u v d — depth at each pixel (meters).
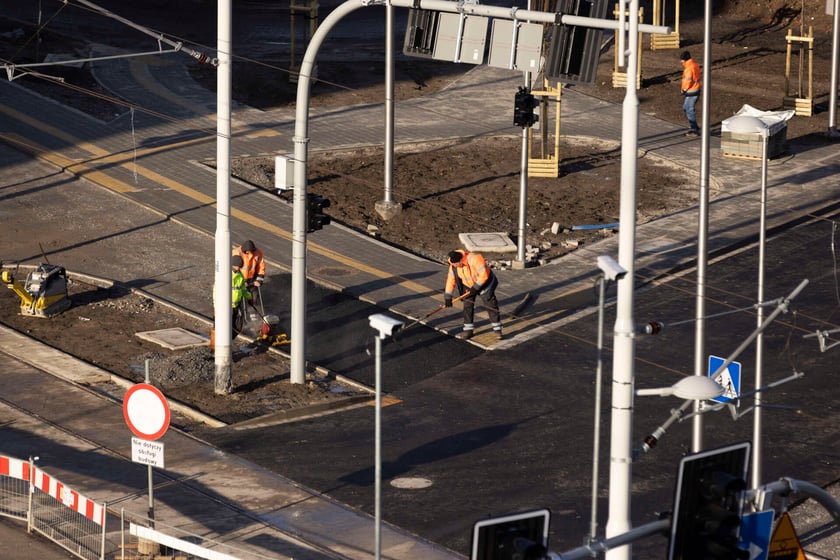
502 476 68.38
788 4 191.62
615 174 127.94
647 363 84.50
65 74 150.62
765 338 88.31
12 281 90.94
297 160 78.06
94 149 127.50
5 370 82.06
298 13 188.88
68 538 60.44
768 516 40.44
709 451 38.50
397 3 72.69
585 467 69.50
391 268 103.19
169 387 80.56
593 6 63.69
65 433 73.00
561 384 81.75
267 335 87.75
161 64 158.50
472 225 113.44
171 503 64.38
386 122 113.50
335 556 58.81
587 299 97.12
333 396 80.12
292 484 67.25
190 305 94.88
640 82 159.00
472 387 81.44
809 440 72.94
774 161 131.75
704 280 59.59
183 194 117.25
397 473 68.75
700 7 197.62
